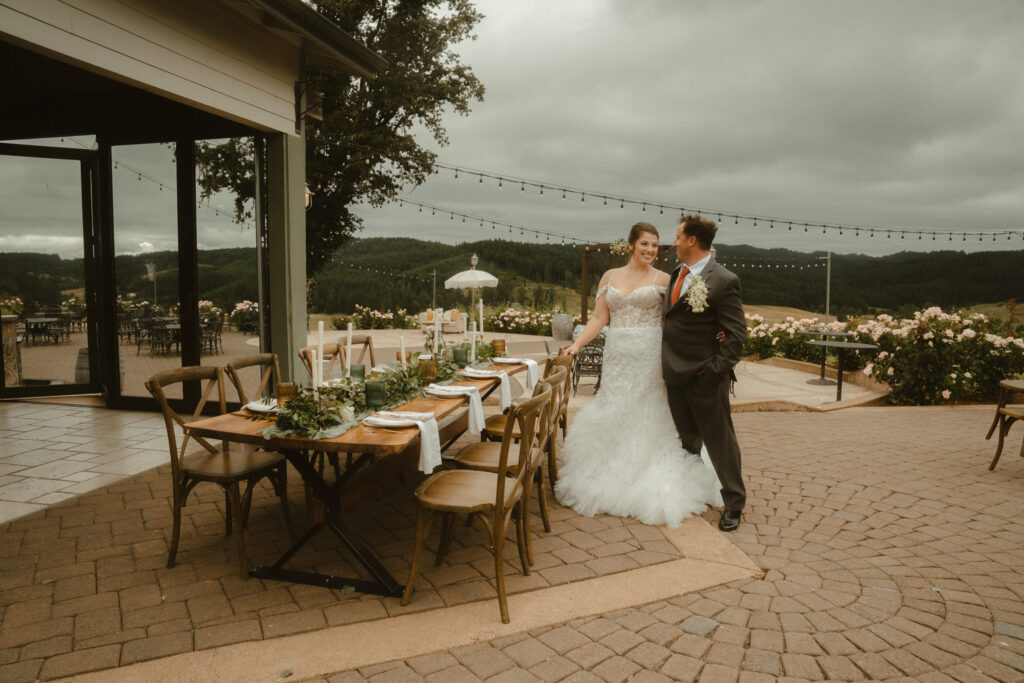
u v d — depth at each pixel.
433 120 13.11
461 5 12.88
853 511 4.10
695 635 2.59
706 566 3.25
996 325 8.74
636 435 4.17
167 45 4.79
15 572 3.10
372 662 2.38
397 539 3.58
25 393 7.51
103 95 6.62
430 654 2.45
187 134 6.41
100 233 6.83
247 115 5.71
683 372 3.83
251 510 4.01
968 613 2.78
